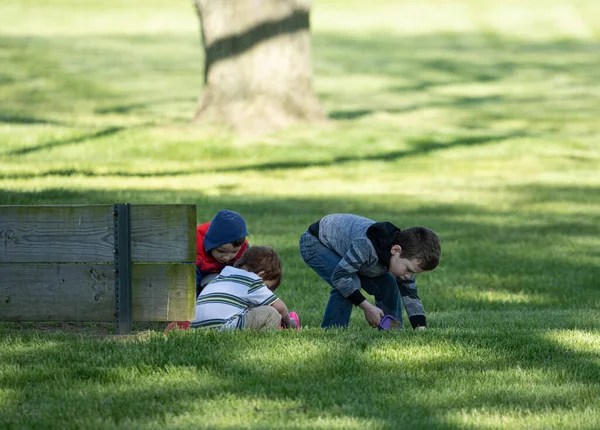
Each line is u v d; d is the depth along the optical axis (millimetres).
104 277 16406
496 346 15398
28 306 16562
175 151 49344
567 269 27422
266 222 32625
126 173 43000
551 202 39844
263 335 15492
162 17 124812
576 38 117938
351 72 90312
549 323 18891
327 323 17297
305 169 47188
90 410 11859
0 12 121500
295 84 56594
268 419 11602
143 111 64875
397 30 120438
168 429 11188
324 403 12297
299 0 56188
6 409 11992
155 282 16266
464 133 57969
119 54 95875
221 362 14000
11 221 16453
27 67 83312
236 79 55406
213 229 17156
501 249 29953
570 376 13797
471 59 101000
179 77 84438
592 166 51094
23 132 49438
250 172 45500
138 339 15922
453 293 24016
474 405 12383
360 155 51281
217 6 55375
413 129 59094
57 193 35031
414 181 45031
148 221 16172
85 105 67000
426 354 14703
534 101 78562
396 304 17141
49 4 129875
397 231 15922
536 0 145500
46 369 13633
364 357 14398
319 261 16812
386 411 12039
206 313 16297
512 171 48875
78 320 16531
